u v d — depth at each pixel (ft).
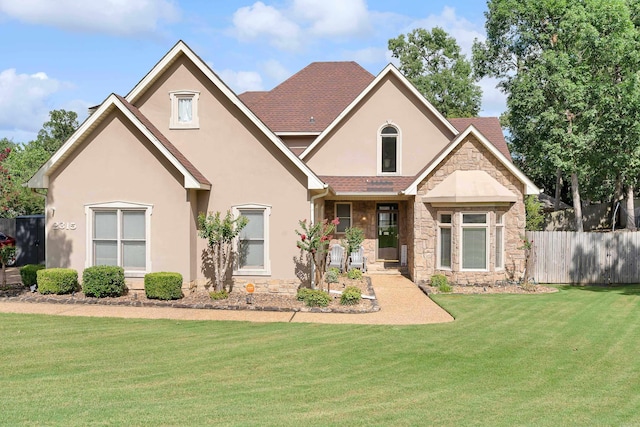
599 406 26.71
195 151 58.65
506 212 69.36
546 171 118.93
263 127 56.90
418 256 70.38
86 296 54.80
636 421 24.67
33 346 36.63
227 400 26.55
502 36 126.11
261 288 57.67
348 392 28.27
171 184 55.77
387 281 72.95
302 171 57.06
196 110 58.59
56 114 237.45
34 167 175.83
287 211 57.52
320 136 79.20
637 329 44.78
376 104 79.71
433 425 23.68
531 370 32.96
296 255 57.41
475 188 67.05
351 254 78.84
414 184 69.46
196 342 38.47
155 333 41.16
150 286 53.67
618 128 95.25
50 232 57.36
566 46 114.73
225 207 58.18
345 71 94.79
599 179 128.36
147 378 30.07
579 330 44.24
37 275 55.62
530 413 25.52
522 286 66.54
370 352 36.52
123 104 54.80
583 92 102.99
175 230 55.83
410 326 45.19
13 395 26.73
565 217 147.95
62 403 25.59
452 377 31.35
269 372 31.63
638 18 112.47
